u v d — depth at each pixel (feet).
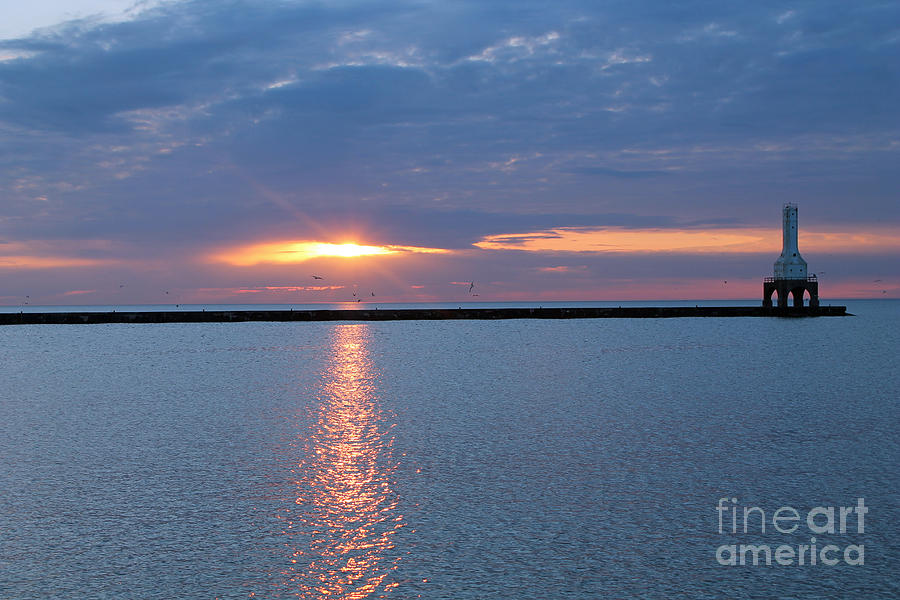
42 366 217.77
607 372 195.42
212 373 197.36
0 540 68.13
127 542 67.72
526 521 72.95
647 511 75.66
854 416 125.18
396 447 103.09
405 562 63.82
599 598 58.18
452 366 213.87
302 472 89.92
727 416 125.80
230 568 62.64
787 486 83.61
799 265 462.19
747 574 62.03
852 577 61.62
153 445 104.68
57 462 94.84
